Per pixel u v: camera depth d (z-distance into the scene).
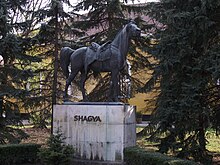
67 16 16.31
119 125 9.86
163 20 10.43
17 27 14.40
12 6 15.52
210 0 9.22
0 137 12.75
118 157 9.79
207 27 9.59
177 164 7.20
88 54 10.61
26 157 10.38
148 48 11.05
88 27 17.72
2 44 12.41
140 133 12.57
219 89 10.73
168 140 10.83
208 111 9.71
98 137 10.03
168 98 10.12
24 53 14.20
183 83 9.55
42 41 15.76
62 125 10.55
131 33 10.07
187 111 9.58
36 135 19.17
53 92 15.59
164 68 10.05
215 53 9.17
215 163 11.34
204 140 10.66
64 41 16.55
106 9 16.98
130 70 17.45
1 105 13.13
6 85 13.05
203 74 9.86
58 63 16.08
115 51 10.22
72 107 10.48
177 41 9.82
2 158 9.93
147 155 8.14
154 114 11.81
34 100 15.85
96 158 10.00
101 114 10.05
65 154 9.12
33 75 13.48
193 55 10.11
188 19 9.66
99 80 17.95
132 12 18.06
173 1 10.49
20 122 13.66
